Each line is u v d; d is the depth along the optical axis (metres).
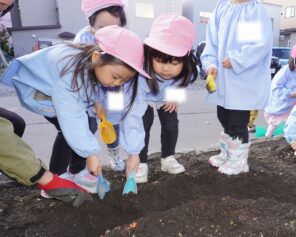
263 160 2.94
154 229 1.76
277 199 2.32
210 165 2.76
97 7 2.41
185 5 18.72
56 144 2.29
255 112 4.59
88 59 1.82
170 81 2.24
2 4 2.16
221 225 1.82
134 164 2.22
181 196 2.32
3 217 2.02
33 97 2.11
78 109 1.90
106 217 2.09
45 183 2.05
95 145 1.91
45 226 1.92
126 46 1.71
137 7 15.95
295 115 3.03
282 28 29.42
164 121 2.54
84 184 2.29
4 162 1.83
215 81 2.56
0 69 8.50
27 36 16.86
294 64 3.79
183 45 1.97
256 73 2.40
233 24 2.41
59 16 16.78
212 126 5.23
